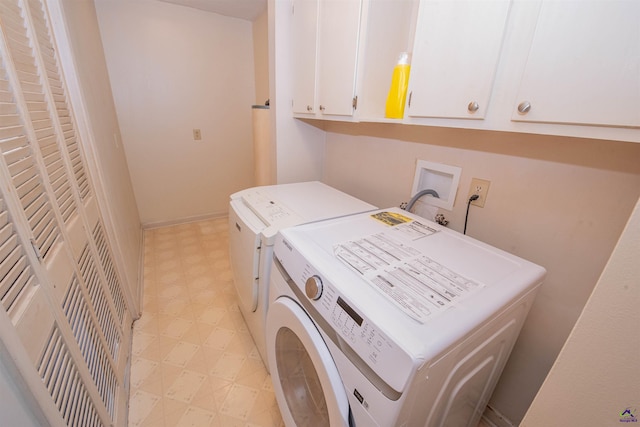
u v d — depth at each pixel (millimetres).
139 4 2338
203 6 2469
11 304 561
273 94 1694
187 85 2725
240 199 1426
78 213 1042
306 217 1131
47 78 936
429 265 772
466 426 927
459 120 799
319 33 1306
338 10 1158
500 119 702
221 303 1867
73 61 1177
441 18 775
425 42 835
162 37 2494
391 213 1181
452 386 643
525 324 1026
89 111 1358
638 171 714
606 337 367
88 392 833
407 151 1350
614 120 519
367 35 1069
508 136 954
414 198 1253
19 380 525
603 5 494
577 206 833
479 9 681
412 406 541
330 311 662
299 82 1555
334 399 663
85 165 1229
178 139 2850
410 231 998
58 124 973
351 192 1771
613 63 501
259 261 1137
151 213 2947
